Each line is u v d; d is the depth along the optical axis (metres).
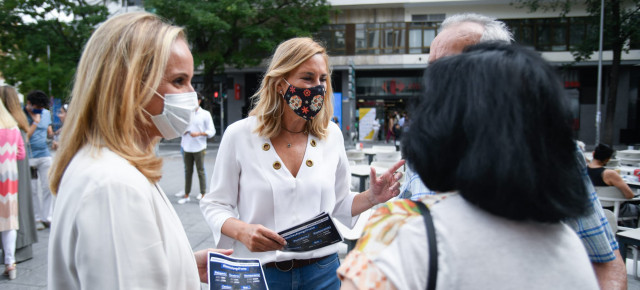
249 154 1.77
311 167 1.82
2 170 3.24
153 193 0.94
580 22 20.89
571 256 0.77
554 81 0.74
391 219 0.75
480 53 0.79
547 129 0.71
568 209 0.71
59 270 0.91
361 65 22.34
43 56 20.38
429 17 21.88
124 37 0.95
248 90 24.64
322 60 1.81
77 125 0.94
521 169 0.67
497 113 0.70
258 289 1.32
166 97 1.03
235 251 1.79
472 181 0.70
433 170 0.79
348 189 2.04
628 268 3.61
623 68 21.45
